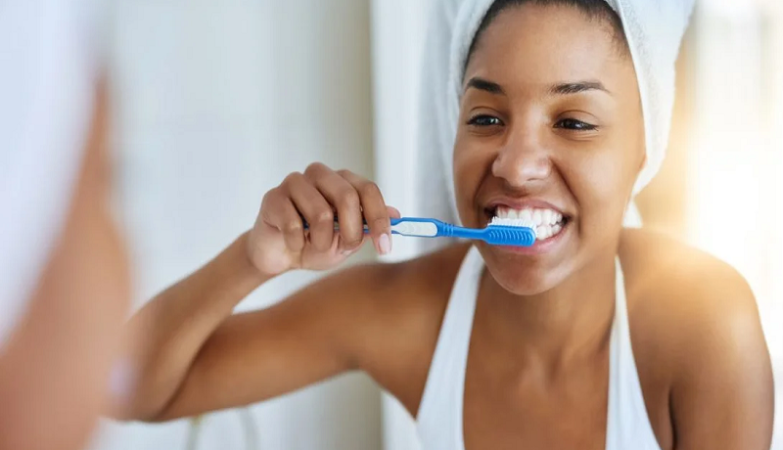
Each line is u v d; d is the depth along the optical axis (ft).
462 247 2.82
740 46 2.69
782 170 2.72
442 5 2.54
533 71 2.13
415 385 2.78
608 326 2.48
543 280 2.22
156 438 3.62
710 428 2.41
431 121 2.78
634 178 2.36
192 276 2.53
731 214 2.81
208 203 3.69
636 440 2.41
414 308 2.76
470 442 2.62
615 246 2.42
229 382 2.63
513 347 2.56
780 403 2.69
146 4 3.43
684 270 2.50
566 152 2.14
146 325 2.48
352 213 2.11
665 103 2.31
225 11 3.67
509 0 2.19
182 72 3.58
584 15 2.13
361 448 4.38
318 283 2.88
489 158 2.22
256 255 2.37
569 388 2.49
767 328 2.78
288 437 4.16
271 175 3.89
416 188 2.91
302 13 3.88
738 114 2.74
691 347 2.40
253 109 3.81
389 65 3.70
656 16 2.17
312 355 2.75
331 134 4.03
